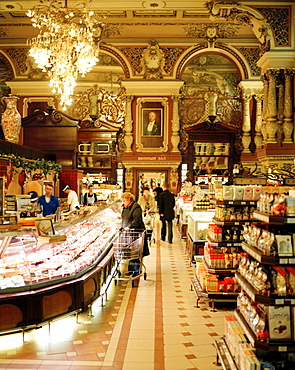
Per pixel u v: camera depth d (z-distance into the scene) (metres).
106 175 20.56
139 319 5.64
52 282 5.07
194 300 6.61
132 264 7.92
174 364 4.24
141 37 19.97
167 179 20.25
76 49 12.45
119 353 4.50
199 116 20.59
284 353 3.55
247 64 20.12
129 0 16.14
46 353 4.50
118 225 9.71
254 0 13.92
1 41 20.41
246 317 3.94
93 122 20.45
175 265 9.46
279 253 3.53
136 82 19.91
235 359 3.82
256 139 20.16
